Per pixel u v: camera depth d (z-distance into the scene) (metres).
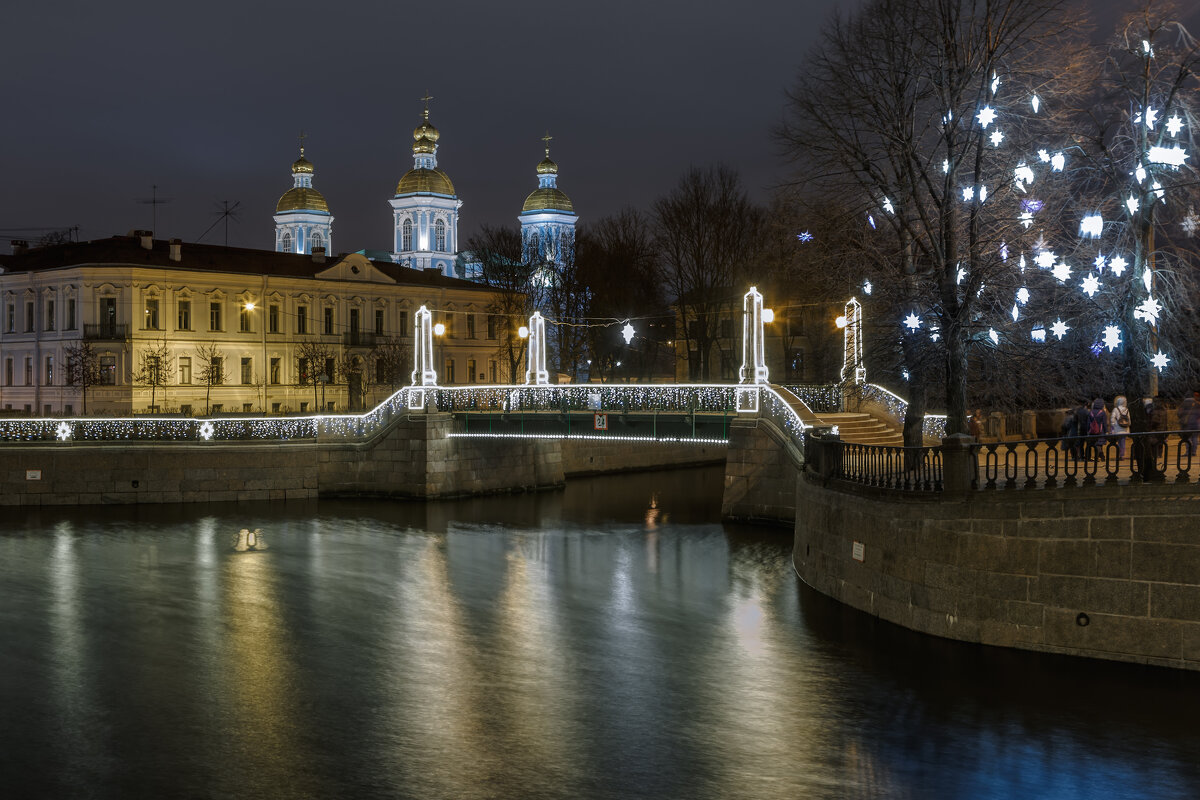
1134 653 18.81
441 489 48.50
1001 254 28.09
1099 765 16.02
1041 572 19.73
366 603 27.69
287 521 42.31
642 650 22.86
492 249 85.19
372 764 16.92
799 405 38.53
